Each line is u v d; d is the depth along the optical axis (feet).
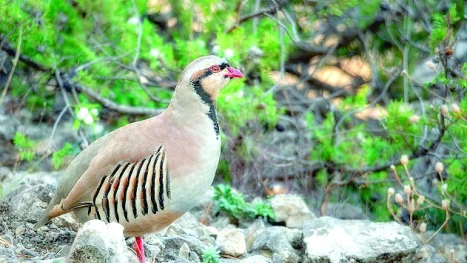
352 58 55.83
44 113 48.52
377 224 34.37
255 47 45.27
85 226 25.50
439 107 38.93
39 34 44.70
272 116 44.93
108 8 46.52
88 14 46.60
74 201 28.22
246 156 45.60
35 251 29.48
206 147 27.78
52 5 45.93
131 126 28.45
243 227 38.45
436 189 45.52
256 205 38.86
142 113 48.06
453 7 39.32
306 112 50.16
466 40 49.52
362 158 45.34
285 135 49.42
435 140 41.70
